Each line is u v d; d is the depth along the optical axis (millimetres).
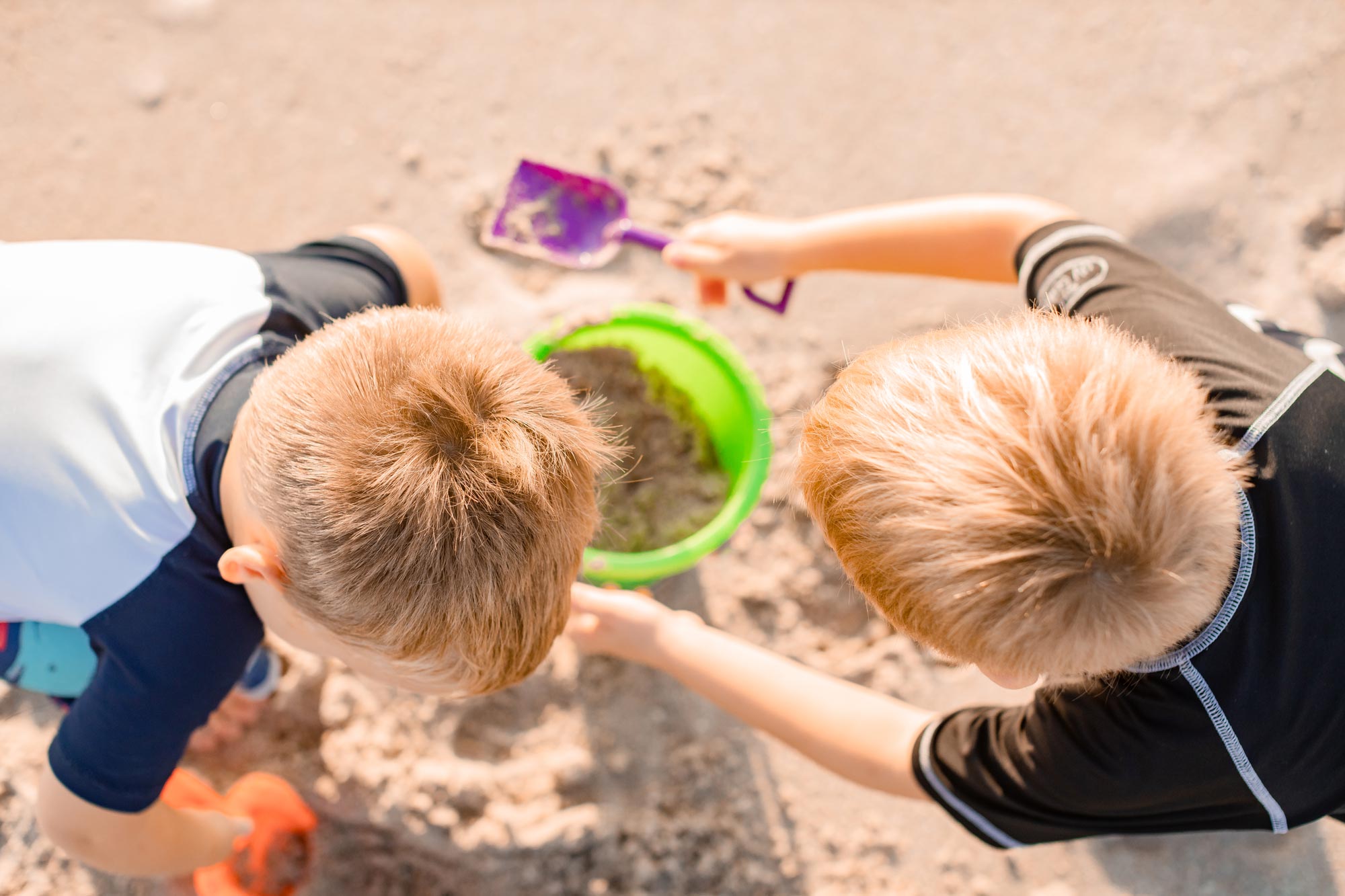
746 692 1253
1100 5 1981
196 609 962
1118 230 1895
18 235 1809
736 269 1452
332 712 1496
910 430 756
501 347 889
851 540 803
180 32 1895
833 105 1948
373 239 1316
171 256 1092
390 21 1932
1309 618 816
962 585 728
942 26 1982
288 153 1874
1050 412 714
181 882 1532
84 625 962
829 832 1634
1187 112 1936
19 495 931
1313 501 824
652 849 1563
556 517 844
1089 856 1647
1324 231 1862
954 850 1649
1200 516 714
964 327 875
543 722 1602
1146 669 853
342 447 797
